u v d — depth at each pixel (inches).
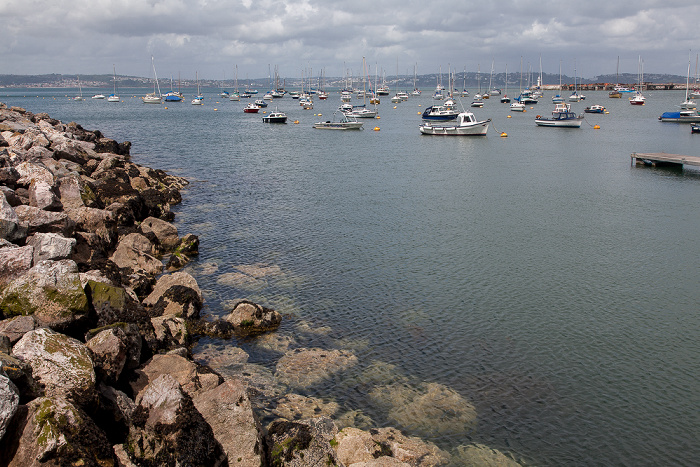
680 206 1690.5
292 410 663.8
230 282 1058.1
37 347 522.6
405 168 2437.3
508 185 2037.4
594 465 599.8
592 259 1208.2
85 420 459.5
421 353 812.6
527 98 7706.7
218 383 615.2
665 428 660.1
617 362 796.6
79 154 1711.4
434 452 605.6
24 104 7741.1
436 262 1185.4
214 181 2074.3
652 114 5620.1
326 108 7155.5
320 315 928.9
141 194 1492.4
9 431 429.4
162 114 6053.2
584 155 2842.0
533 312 949.8
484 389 727.1
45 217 893.2
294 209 1638.8
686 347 837.8
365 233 1392.7
